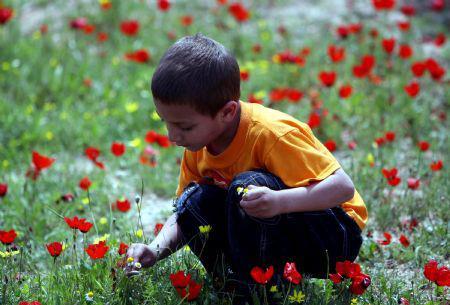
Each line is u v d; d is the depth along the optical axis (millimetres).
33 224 6406
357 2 13305
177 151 8133
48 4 13070
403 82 9805
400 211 6410
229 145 4480
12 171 7801
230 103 4305
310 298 4566
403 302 4598
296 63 9695
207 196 4586
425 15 13148
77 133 8656
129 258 4453
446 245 5672
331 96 9414
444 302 4781
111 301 4508
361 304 4691
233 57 4453
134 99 9633
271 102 9070
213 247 4719
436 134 8359
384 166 7457
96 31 12055
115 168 7910
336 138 8305
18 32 11648
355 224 4547
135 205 6973
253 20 12617
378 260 5562
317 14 12852
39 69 10391
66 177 7484
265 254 4379
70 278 4883
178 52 4316
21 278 5113
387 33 12164
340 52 9672
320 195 4211
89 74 10391
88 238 6039
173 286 4520
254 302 4293
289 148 4297
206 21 12469
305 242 4465
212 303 4547
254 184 4234
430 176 7137
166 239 4738
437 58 11258
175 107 4234
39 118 8859
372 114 8938
